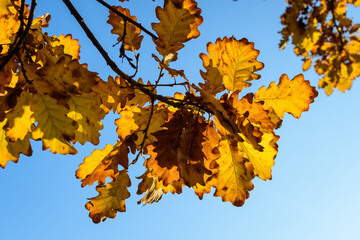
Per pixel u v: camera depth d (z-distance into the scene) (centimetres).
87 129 93
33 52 92
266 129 95
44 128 87
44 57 92
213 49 99
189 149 93
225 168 99
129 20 99
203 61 99
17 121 89
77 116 93
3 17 94
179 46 99
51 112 87
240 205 99
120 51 100
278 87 98
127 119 103
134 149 101
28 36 92
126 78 94
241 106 92
